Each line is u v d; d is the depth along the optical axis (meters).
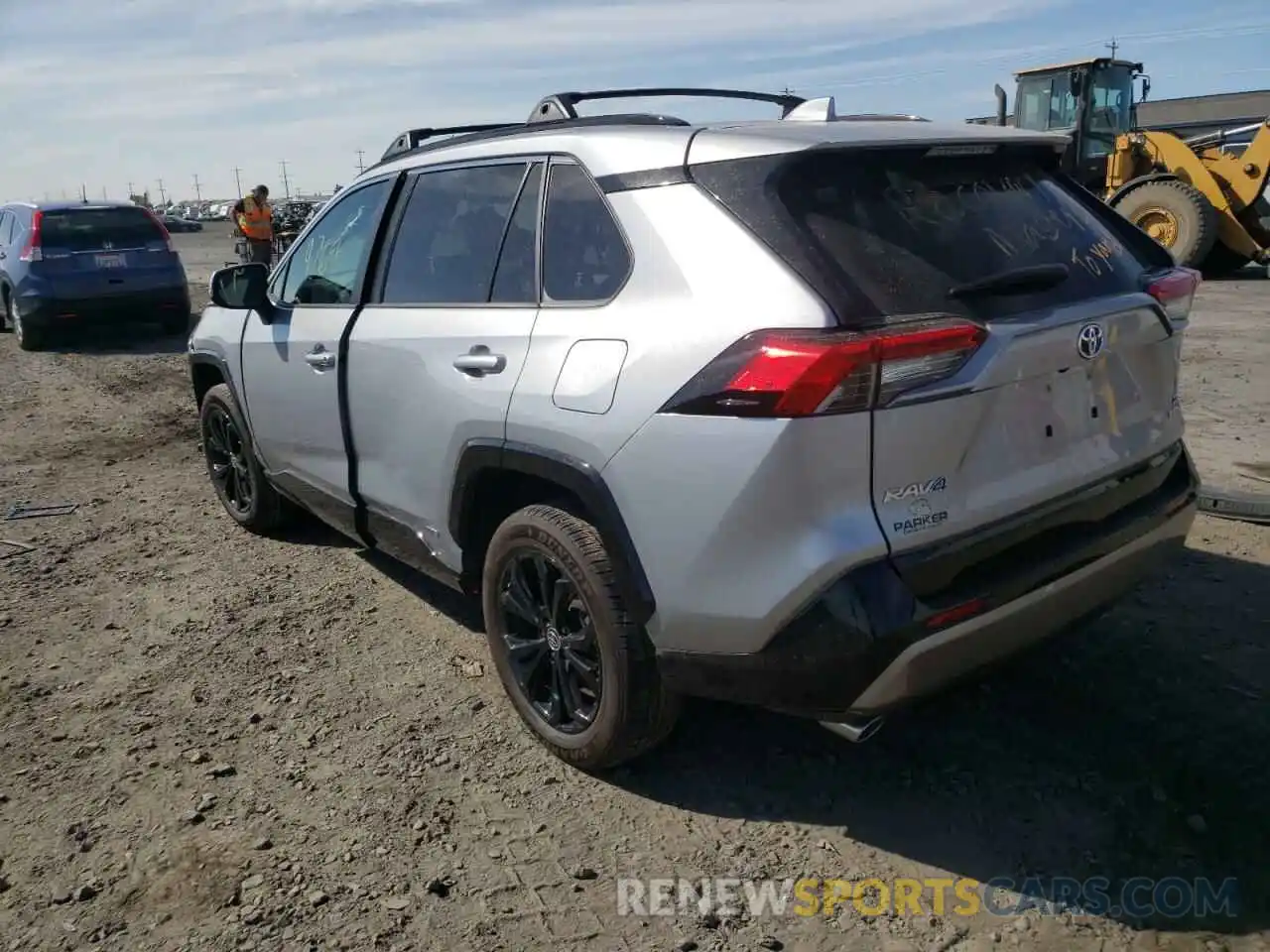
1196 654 3.78
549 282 3.20
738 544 2.57
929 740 3.34
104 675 3.99
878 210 2.72
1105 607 3.06
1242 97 36.66
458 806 3.12
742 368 2.51
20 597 4.76
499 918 2.66
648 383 2.72
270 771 3.32
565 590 3.16
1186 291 3.23
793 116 3.35
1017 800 3.04
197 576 4.97
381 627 4.35
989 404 2.59
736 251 2.64
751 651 2.62
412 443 3.67
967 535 2.62
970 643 2.60
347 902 2.72
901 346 2.42
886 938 2.56
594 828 3.00
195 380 5.72
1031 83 17.03
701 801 3.11
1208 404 7.33
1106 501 2.96
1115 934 2.54
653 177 2.90
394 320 3.79
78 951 2.58
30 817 3.11
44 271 11.56
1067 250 2.98
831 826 2.97
